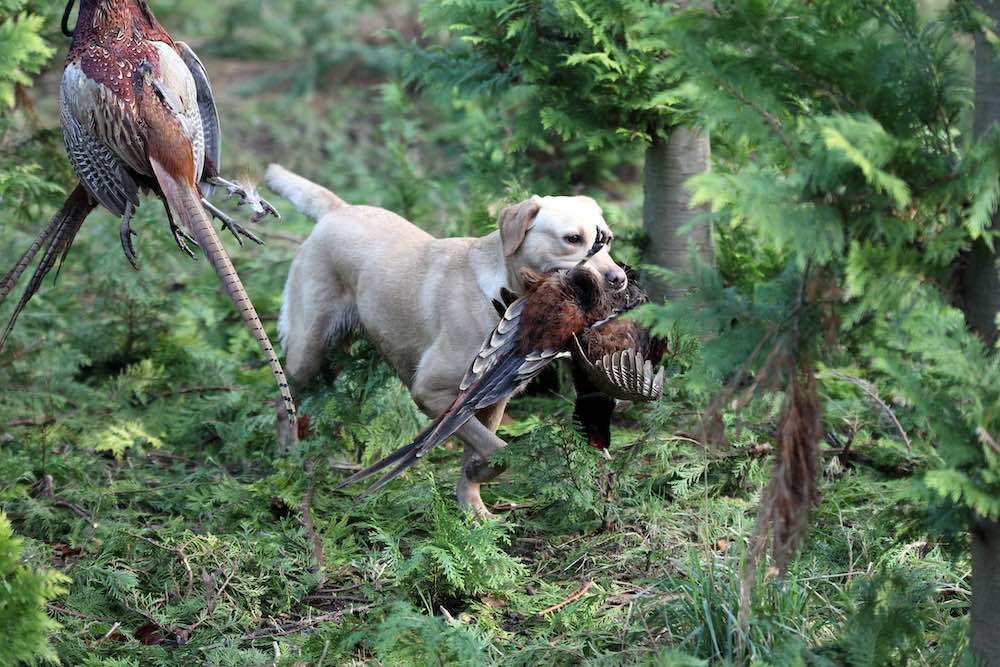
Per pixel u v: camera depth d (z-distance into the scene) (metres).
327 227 8.80
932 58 4.89
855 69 4.82
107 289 11.08
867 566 6.86
